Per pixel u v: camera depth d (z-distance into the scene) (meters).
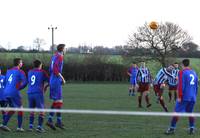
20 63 16.77
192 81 15.75
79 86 61.22
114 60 83.81
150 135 15.70
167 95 42.53
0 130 16.67
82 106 27.75
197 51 97.50
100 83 74.50
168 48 94.81
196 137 15.38
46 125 18.16
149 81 27.47
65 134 15.86
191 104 15.93
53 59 16.84
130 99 34.62
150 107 27.62
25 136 15.37
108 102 31.30
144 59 93.75
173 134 15.98
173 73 32.53
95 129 17.16
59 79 16.84
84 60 79.06
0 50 89.81
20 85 16.42
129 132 16.41
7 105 18.17
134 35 94.12
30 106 16.61
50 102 31.58
